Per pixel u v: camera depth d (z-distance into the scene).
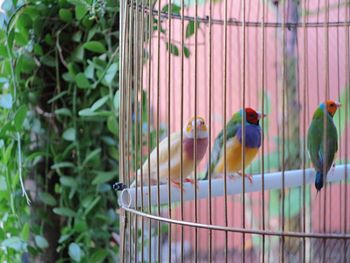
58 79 1.25
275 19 1.45
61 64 1.26
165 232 1.44
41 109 1.26
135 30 0.94
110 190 1.26
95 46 1.21
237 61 1.54
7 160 1.18
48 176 1.26
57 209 1.22
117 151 1.26
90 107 1.25
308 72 1.44
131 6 0.94
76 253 1.20
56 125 1.27
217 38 1.53
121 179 0.95
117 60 1.21
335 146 1.00
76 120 1.25
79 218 1.24
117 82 1.23
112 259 1.25
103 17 1.22
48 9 1.23
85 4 1.17
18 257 1.23
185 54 1.33
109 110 1.26
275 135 1.51
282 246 0.77
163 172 1.01
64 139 1.27
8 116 1.20
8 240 1.18
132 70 1.05
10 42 1.16
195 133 0.81
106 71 1.19
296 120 1.41
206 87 1.45
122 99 0.95
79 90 1.26
